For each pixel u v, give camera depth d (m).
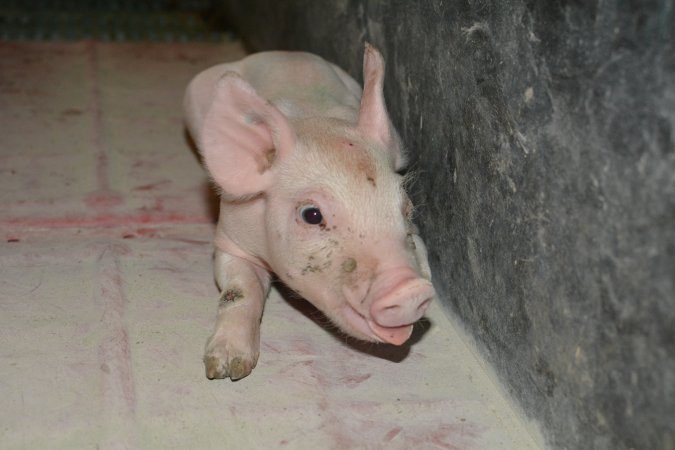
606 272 0.56
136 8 1.55
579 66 0.57
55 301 0.75
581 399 0.60
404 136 0.82
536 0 0.60
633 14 0.53
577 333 0.59
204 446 0.63
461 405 0.68
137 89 1.15
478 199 0.69
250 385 0.68
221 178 0.69
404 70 0.80
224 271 0.75
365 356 0.72
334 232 0.65
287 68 0.86
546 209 0.61
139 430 0.64
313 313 0.76
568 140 0.59
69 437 0.63
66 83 1.15
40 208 0.87
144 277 0.79
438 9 0.73
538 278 0.63
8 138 0.99
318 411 0.66
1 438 0.62
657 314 0.53
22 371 0.68
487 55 0.66
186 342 0.72
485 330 0.70
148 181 0.93
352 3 0.92
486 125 0.67
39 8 1.51
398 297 0.61
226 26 1.48
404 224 0.66
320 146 0.68
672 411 0.53
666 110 0.51
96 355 0.70
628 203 0.54
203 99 0.92
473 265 0.71
